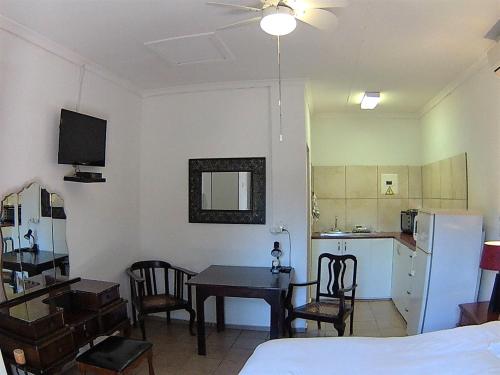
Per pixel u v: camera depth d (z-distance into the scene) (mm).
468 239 2914
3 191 2309
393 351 1791
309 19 1974
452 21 2328
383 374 1567
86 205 3096
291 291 3322
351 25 2383
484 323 2174
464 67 3172
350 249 4594
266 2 1937
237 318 3697
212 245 3779
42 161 2613
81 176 2795
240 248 3713
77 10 2191
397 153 5062
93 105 3174
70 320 2393
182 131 3867
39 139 2584
